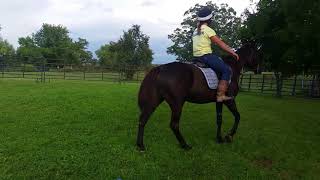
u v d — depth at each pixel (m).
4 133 9.59
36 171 7.01
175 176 7.00
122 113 12.68
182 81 7.96
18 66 37.66
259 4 23.02
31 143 8.69
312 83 27.77
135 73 39.78
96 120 11.41
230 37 53.78
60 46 98.00
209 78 8.33
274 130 10.98
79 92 19.08
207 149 8.66
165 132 10.02
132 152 8.19
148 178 6.85
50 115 12.02
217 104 9.14
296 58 19.75
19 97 16.28
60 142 8.84
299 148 9.05
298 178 7.20
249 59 9.60
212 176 7.06
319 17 13.05
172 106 8.02
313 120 13.29
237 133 10.28
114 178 6.80
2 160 7.52
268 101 20.06
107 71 40.16
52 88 21.78
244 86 33.56
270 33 21.53
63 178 6.76
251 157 8.25
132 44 50.72
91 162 7.53
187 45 56.72
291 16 14.31
